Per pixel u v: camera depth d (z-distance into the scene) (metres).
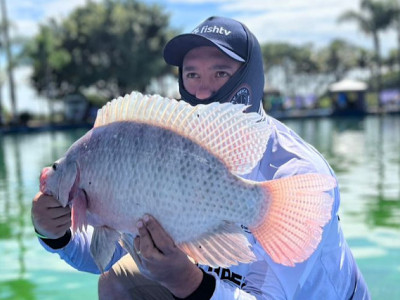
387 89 61.28
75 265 2.49
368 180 11.00
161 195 1.70
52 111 47.66
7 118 43.81
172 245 1.72
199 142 1.71
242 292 1.94
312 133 26.52
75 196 1.78
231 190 1.69
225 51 2.17
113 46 48.50
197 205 1.70
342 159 15.13
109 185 1.74
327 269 2.15
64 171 1.80
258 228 1.70
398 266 5.22
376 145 19.28
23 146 23.83
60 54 47.16
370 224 6.97
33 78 50.06
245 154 1.70
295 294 2.10
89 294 4.79
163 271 1.76
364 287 2.48
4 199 10.09
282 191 1.67
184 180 1.69
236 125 1.69
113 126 1.78
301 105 52.66
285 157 2.12
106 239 1.80
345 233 6.56
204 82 2.25
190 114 1.71
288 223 1.67
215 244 1.71
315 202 1.65
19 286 5.03
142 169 1.71
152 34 49.84
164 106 1.73
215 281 1.87
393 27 48.41
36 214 1.91
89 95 54.97
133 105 1.77
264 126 1.69
